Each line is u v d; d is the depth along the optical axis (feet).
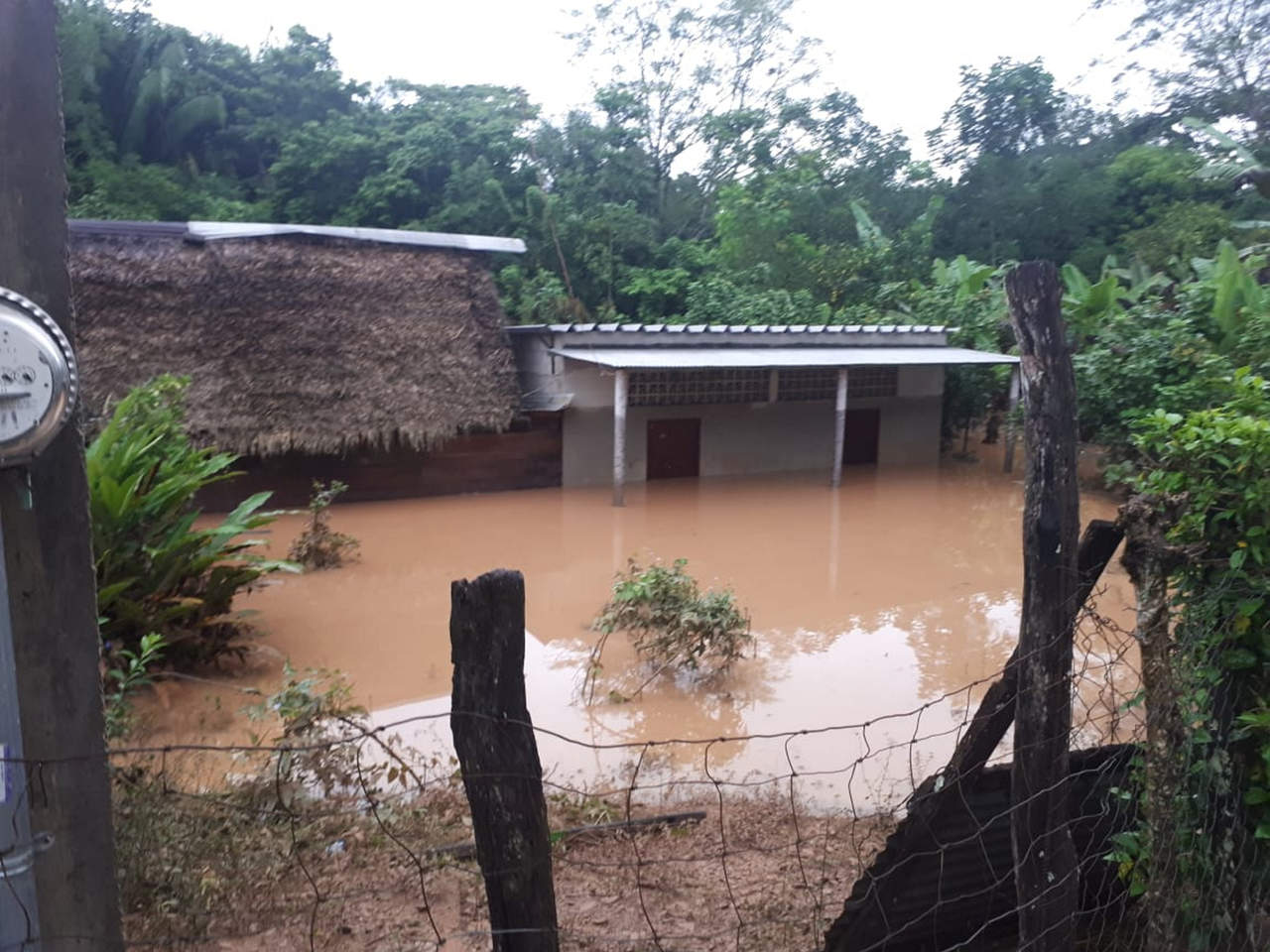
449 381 48.19
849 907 11.16
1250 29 82.58
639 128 97.91
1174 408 44.50
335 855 14.07
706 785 18.42
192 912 11.87
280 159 86.48
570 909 12.99
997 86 95.09
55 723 7.75
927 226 82.43
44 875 7.77
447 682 24.56
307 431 43.93
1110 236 89.61
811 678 25.03
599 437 53.57
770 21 100.17
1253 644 9.94
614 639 28.09
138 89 82.12
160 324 43.27
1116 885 11.98
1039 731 9.22
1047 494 9.05
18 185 7.27
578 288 82.99
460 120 85.20
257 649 26.73
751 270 78.02
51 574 7.63
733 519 46.01
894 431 63.57
